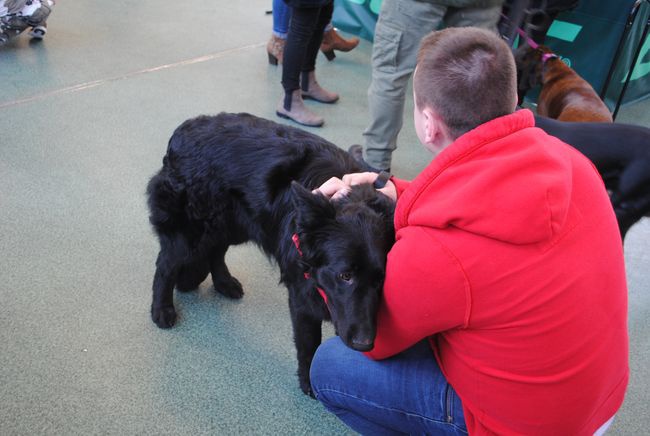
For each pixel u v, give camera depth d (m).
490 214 1.08
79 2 5.60
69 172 3.12
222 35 5.29
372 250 1.46
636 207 2.16
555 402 1.20
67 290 2.38
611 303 1.21
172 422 1.91
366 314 1.44
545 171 1.11
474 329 1.20
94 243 2.65
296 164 1.92
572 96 3.60
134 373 2.07
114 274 2.50
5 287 2.34
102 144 3.41
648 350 2.41
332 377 1.58
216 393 2.04
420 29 2.88
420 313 1.22
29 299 2.30
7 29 4.27
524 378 1.19
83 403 1.93
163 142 3.52
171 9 5.80
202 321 2.35
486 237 1.11
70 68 4.28
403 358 1.50
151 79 4.28
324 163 1.91
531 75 4.02
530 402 1.21
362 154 3.51
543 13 4.05
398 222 1.31
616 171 2.12
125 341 2.19
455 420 1.38
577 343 1.16
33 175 3.05
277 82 4.48
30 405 1.89
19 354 2.07
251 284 2.59
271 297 2.53
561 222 1.10
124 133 3.56
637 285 2.81
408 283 1.20
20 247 2.56
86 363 2.08
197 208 2.08
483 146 1.14
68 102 3.81
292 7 3.47
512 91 1.19
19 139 3.34
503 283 1.12
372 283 1.48
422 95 1.26
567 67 3.82
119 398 1.97
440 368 1.42
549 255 1.12
